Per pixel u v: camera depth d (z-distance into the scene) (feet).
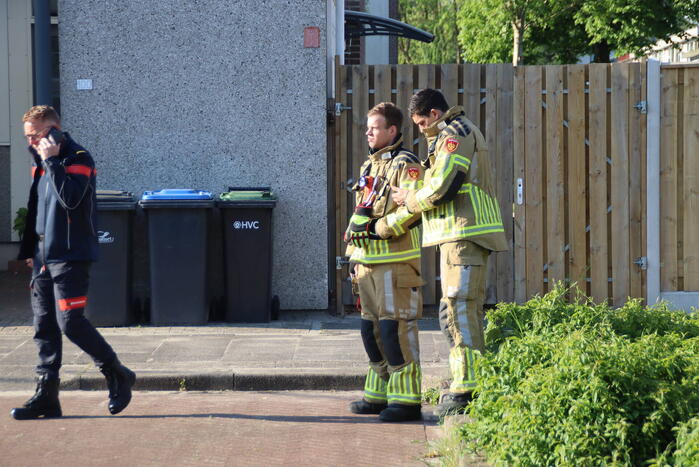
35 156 65.72
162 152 103.60
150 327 96.58
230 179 104.06
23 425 64.64
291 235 104.47
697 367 52.29
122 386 65.67
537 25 254.68
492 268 105.91
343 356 82.79
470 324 62.64
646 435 47.67
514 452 49.11
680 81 105.09
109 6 102.27
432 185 60.85
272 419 66.64
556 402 49.11
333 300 106.52
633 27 221.66
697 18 216.54
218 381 76.13
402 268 64.75
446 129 62.23
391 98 104.94
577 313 71.51
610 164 105.81
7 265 137.08
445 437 56.49
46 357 66.23
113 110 102.94
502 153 105.19
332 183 106.22
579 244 105.81
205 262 96.89
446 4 354.33
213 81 103.24
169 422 65.51
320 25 103.14
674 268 106.52
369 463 56.39
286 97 103.50
